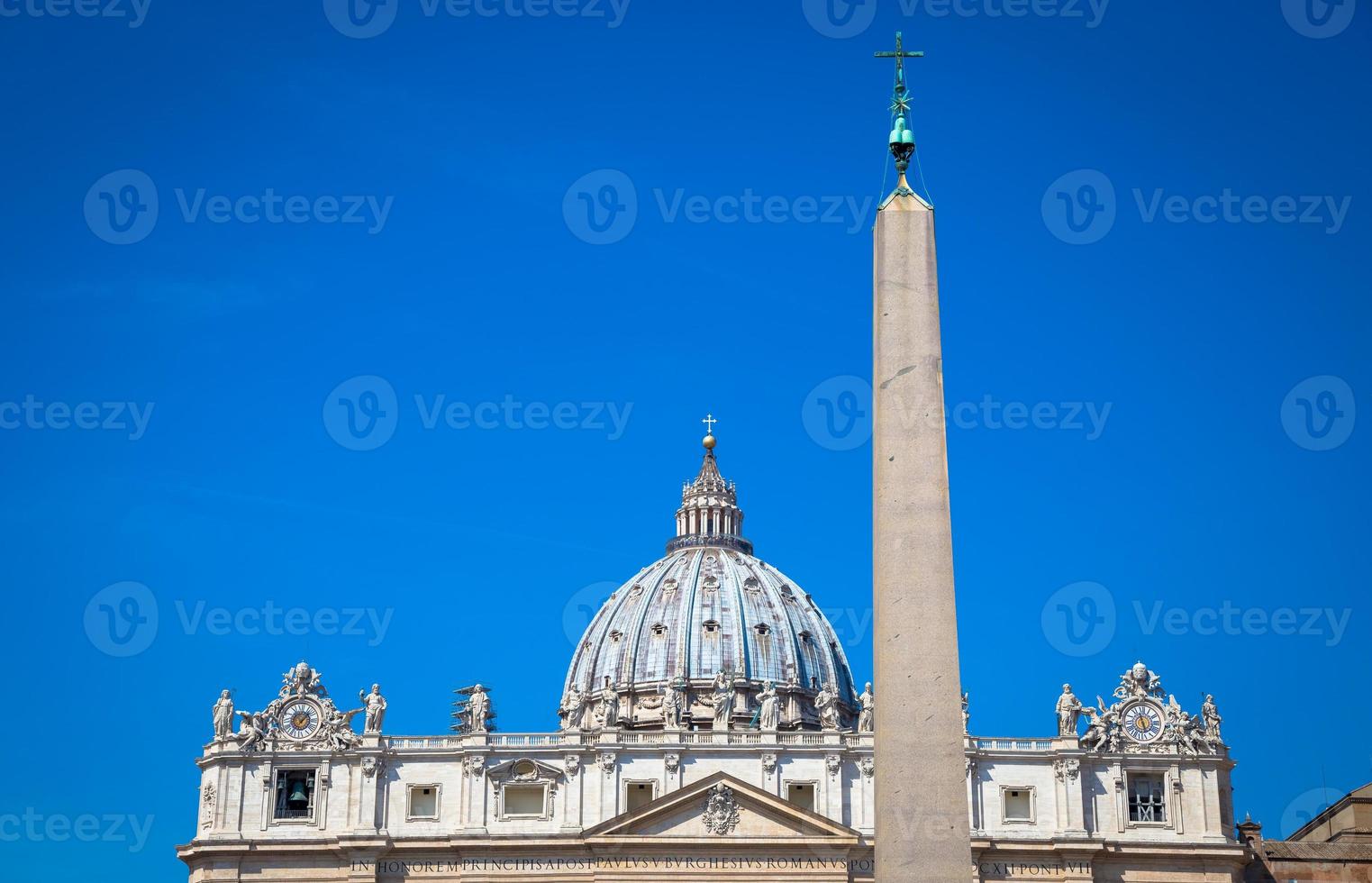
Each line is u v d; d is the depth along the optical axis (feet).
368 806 463.42
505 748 466.29
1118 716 475.72
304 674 476.13
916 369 161.07
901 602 155.43
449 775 467.93
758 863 456.86
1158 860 463.83
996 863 461.37
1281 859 475.72
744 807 459.73
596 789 464.65
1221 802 472.03
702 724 649.61
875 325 163.53
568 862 459.32
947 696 152.97
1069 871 459.73
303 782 469.98
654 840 454.81
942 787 151.12
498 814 463.42
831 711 485.15
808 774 467.93
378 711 473.26
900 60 171.73
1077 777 466.29
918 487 157.89
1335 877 475.31
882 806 151.74
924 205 165.89
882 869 150.61
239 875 458.91
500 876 458.09
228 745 469.16
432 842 459.32
